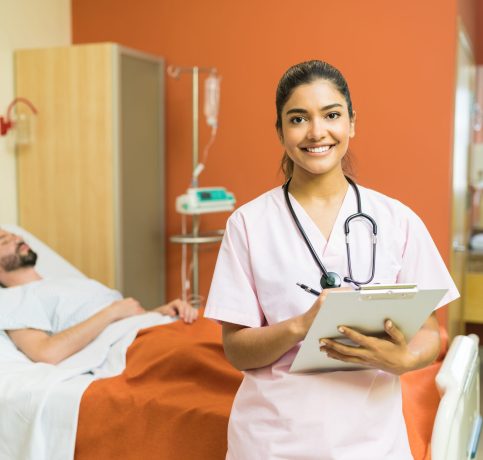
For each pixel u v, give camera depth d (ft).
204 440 5.27
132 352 6.61
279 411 3.79
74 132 9.88
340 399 3.78
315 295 3.82
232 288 4.00
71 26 11.42
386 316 3.45
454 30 9.27
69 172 9.96
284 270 3.89
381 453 3.80
